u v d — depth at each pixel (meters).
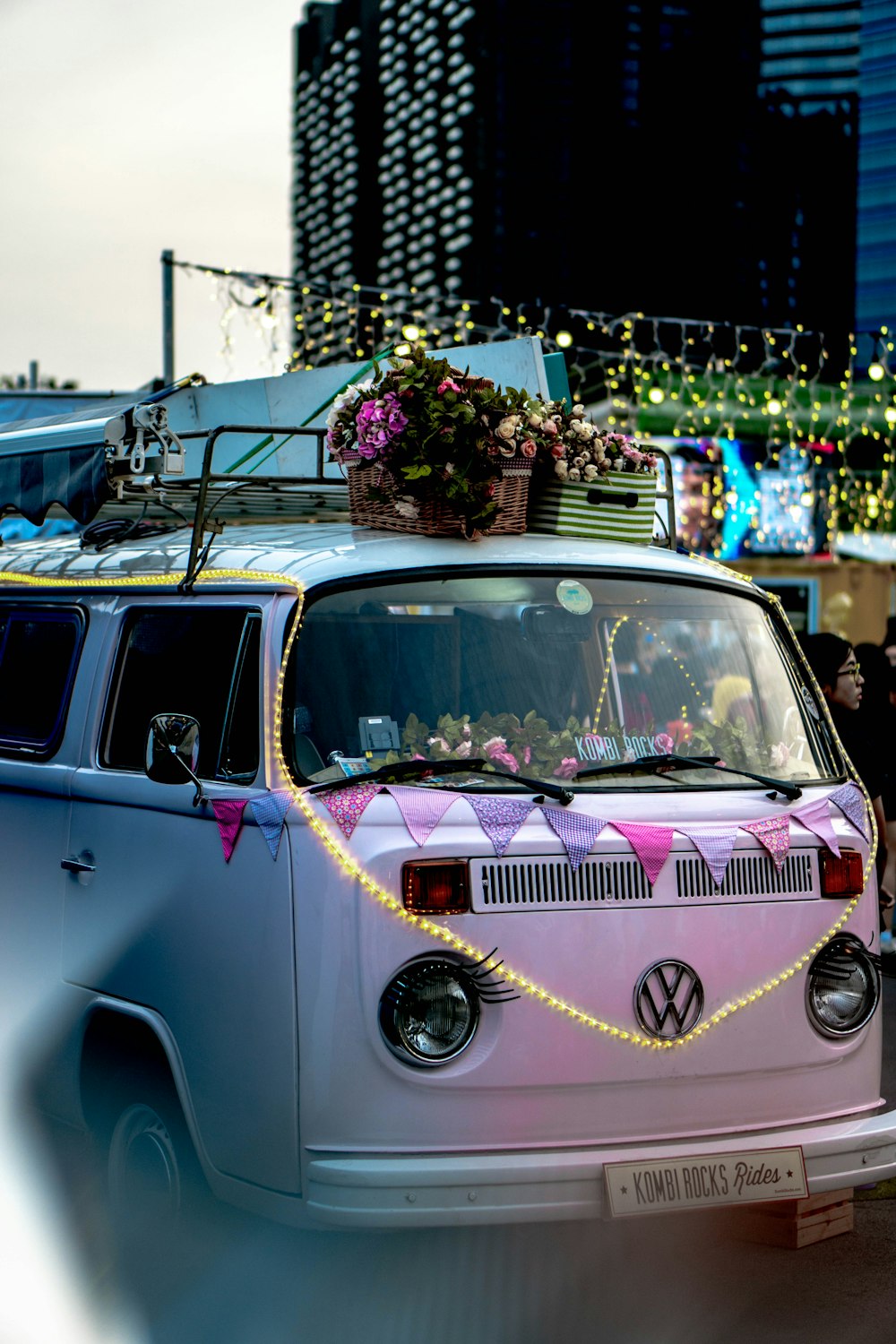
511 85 128.75
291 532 4.90
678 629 4.66
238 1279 4.37
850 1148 4.11
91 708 4.89
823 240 94.25
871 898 4.38
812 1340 4.07
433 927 3.75
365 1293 4.38
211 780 4.22
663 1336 4.09
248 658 4.21
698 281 112.19
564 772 4.21
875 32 92.75
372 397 4.66
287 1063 3.81
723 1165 3.92
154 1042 4.41
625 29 118.94
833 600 21.36
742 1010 4.06
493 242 137.88
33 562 5.76
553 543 4.76
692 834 4.06
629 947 3.93
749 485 20.86
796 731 4.70
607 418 19.77
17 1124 5.33
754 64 102.25
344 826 3.82
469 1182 3.70
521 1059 3.81
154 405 5.02
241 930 3.98
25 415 12.55
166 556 4.99
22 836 5.12
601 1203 3.79
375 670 4.18
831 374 20.78
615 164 119.62
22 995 5.09
